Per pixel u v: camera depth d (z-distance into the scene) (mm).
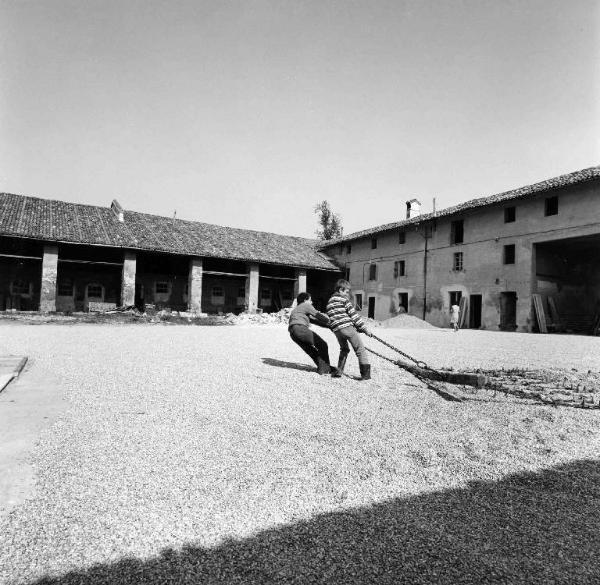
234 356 8422
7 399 4340
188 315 25797
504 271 23188
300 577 1611
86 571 1620
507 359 8945
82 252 27938
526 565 1718
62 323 19953
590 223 19281
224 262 33250
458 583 1592
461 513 2141
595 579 1638
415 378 6109
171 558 1717
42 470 2549
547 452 3043
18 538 1825
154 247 25688
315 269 33312
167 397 4555
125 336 13086
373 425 3643
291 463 2752
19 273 25938
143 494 2266
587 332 21500
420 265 28625
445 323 26516
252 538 1875
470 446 3145
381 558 1746
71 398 4406
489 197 24859
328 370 6477
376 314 32188
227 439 3205
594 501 2301
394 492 2365
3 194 26719
